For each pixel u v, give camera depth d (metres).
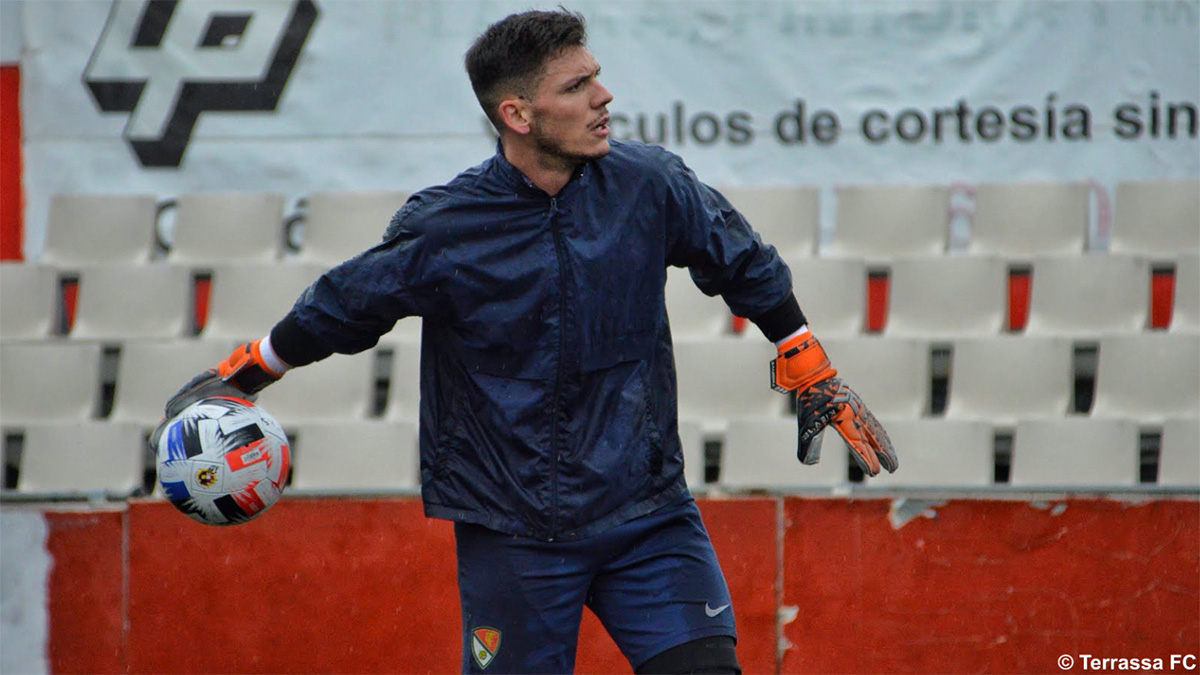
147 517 18.05
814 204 24.88
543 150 10.19
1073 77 24.77
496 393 10.64
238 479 11.74
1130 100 24.64
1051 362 22.72
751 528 17.42
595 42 25.70
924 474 21.88
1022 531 17.00
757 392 23.47
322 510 17.95
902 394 22.89
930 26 25.09
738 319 26.36
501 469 10.73
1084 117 24.77
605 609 11.23
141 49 26.61
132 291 25.52
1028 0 24.81
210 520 11.91
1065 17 24.73
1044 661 16.92
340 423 22.72
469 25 26.11
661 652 10.86
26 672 18.02
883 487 17.75
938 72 25.11
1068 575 16.91
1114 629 16.80
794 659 17.31
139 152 26.62
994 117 25.02
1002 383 22.81
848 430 11.32
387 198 25.73
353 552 17.91
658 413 10.90
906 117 25.23
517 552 10.81
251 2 26.53
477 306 10.48
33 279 25.69
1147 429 21.83
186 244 26.08
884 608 17.19
